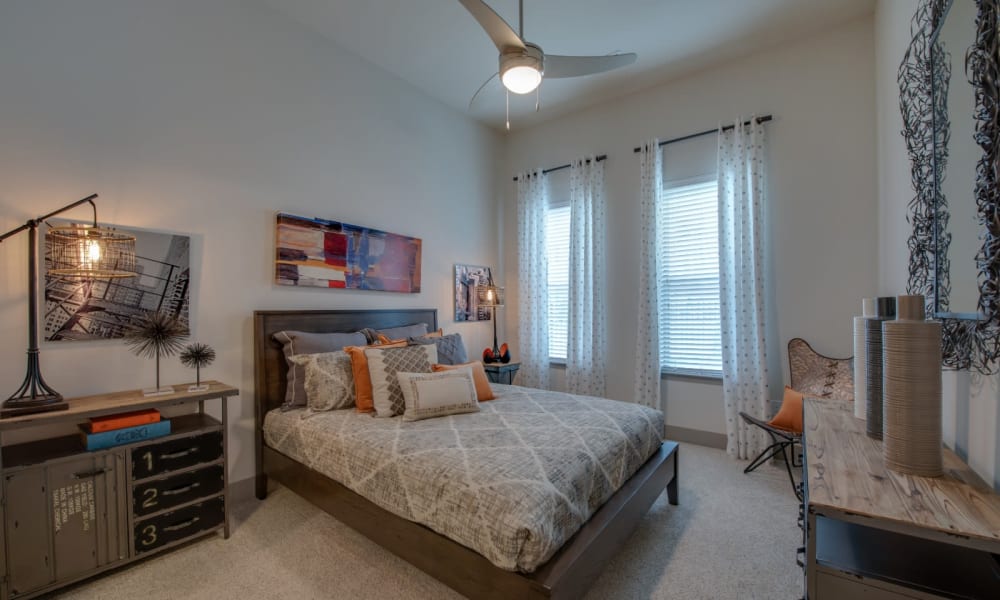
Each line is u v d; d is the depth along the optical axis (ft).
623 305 13.61
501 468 5.55
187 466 7.00
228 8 8.95
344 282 10.96
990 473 3.82
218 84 8.77
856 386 5.87
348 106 11.21
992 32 3.70
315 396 8.59
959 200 4.54
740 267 11.21
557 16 9.89
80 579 5.98
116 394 7.10
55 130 6.87
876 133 9.71
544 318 15.20
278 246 9.62
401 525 5.86
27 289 6.61
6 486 5.51
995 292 3.75
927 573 3.09
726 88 11.78
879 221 9.55
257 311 9.26
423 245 13.38
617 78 12.56
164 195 8.02
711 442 12.01
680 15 9.90
